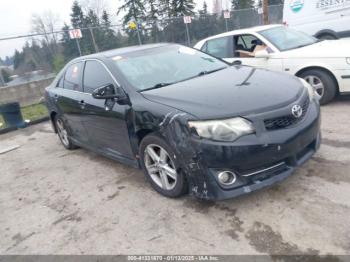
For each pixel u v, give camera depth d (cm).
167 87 373
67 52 1149
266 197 326
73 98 479
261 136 287
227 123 286
